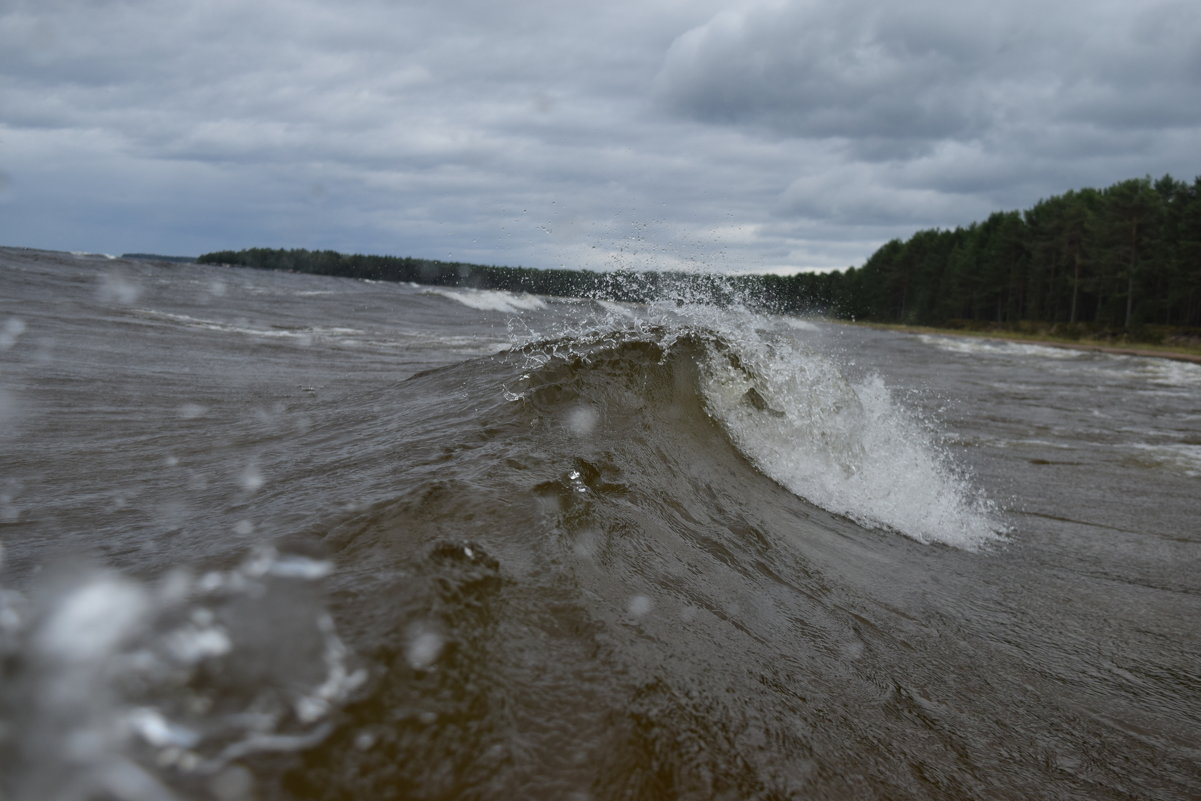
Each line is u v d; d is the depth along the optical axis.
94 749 0.80
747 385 4.25
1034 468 5.79
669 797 1.11
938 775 1.46
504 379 3.73
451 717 1.07
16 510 2.34
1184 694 2.22
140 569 1.59
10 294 12.59
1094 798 1.55
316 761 0.90
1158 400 12.49
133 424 4.06
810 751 1.36
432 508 1.82
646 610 1.69
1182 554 3.82
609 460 2.79
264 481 2.52
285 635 1.12
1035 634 2.52
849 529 3.36
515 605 1.44
